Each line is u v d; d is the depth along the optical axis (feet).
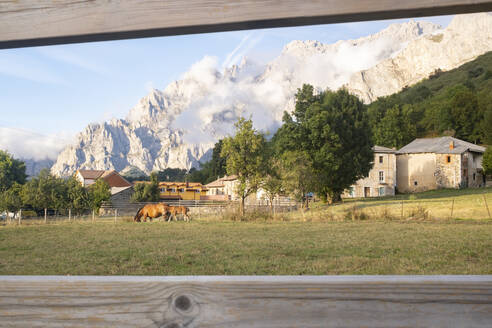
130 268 27.12
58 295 3.43
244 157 95.66
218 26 3.82
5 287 3.46
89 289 3.41
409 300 3.27
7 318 3.43
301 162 100.78
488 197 112.98
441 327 3.24
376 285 3.30
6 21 3.99
